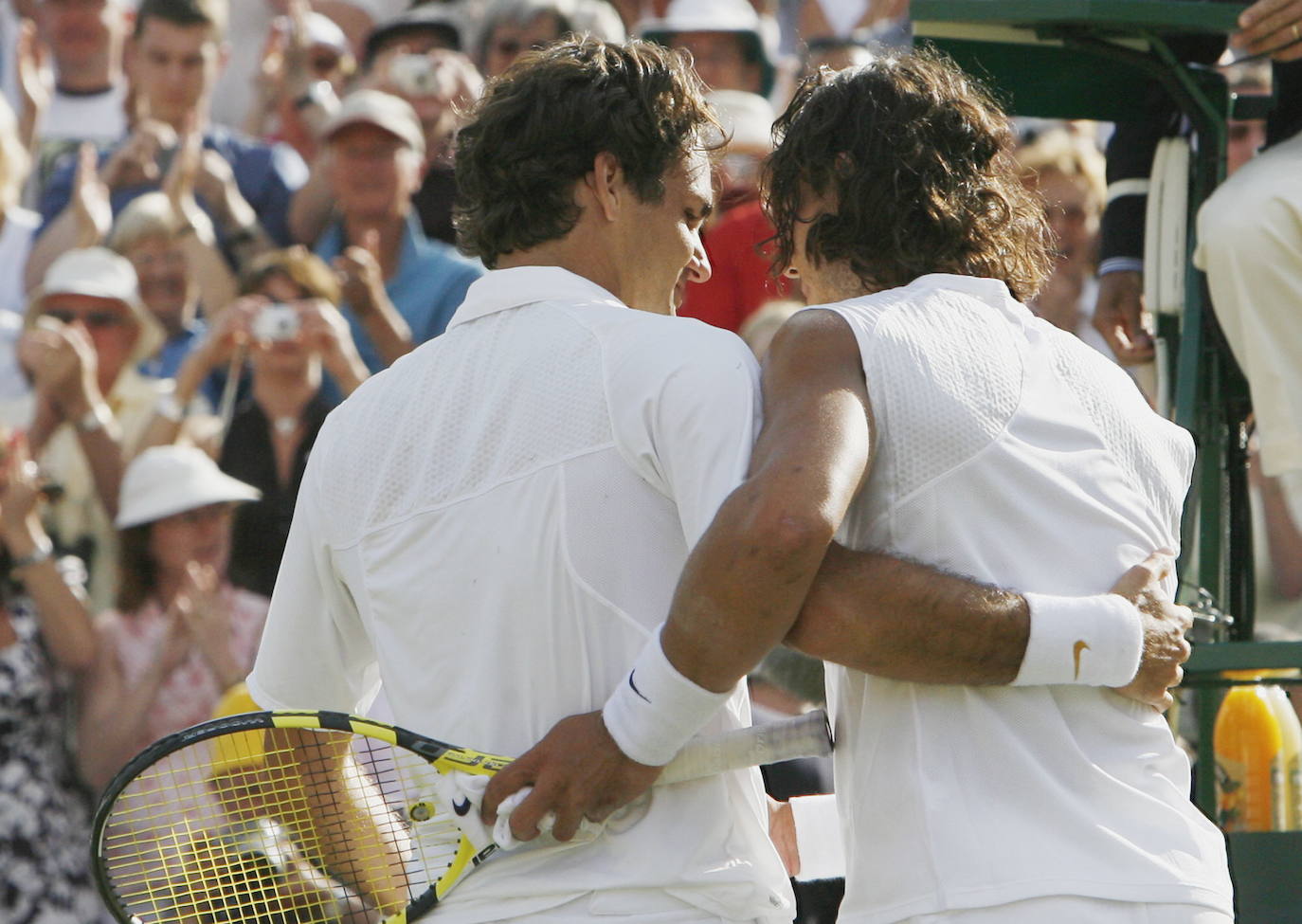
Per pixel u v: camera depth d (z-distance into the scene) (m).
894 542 5.86
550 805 5.72
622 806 5.80
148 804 6.84
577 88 6.39
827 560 5.68
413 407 6.29
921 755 5.80
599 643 5.88
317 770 6.80
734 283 16.09
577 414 5.93
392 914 6.59
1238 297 9.39
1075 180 19.47
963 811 5.69
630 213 6.46
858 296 6.58
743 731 5.95
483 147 6.50
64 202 19.30
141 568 18.27
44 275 19.02
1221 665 8.63
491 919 5.96
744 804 6.10
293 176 19.44
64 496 18.23
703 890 5.82
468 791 5.86
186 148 19.44
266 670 6.75
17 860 17.03
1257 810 10.49
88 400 18.59
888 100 6.48
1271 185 9.32
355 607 6.60
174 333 19.02
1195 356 9.82
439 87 19.75
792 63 20.69
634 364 5.91
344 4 19.98
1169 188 10.30
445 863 6.25
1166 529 6.34
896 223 6.41
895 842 5.81
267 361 18.94
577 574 5.86
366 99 19.34
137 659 18.06
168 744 6.20
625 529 5.87
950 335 6.00
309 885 6.73
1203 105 10.10
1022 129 19.80
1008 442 5.91
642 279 6.58
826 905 8.24
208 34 19.47
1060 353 6.25
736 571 5.33
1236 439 10.71
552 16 19.97
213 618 18.39
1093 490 6.05
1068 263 19.53
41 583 17.89
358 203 19.25
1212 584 10.26
